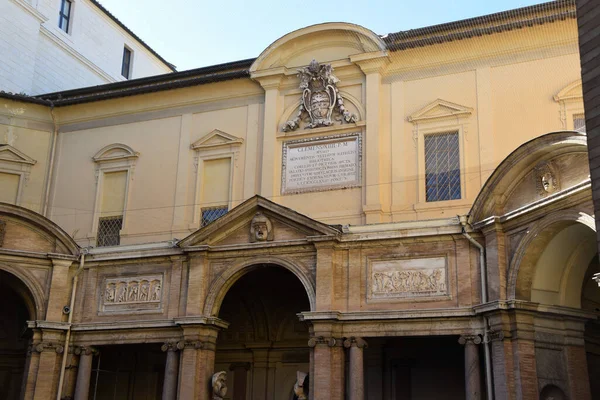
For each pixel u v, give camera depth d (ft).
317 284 86.79
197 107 114.73
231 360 109.70
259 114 110.22
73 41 143.54
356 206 100.83
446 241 84.33
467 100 100.01
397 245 86.17
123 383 112.06
